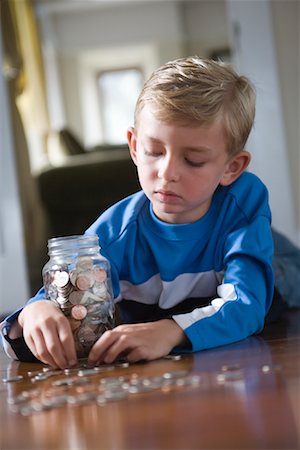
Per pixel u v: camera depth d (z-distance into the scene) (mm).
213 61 1171
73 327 1035
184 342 1054
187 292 1244
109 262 1177
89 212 4629
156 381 844
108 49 9836
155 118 1056
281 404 686
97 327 1044
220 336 1081
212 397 744
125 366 973
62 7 9398
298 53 3836
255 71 3855
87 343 1037
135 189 4594
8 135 3260
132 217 1230
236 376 843
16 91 4625
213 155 1083
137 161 1129
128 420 678
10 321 1159
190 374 880
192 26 10055
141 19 9883
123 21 9859
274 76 3846
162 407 719
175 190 1071
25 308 1083
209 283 1237
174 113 1040
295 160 3875
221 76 1115
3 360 1242
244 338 1157
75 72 9758
